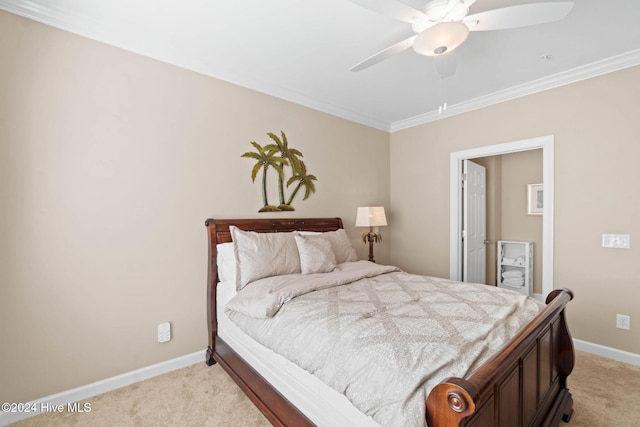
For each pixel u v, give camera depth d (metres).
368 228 3.90
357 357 1.21
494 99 3.14
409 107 3.52
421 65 2.54
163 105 2.29
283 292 1.86
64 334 1.89
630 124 2.41
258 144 2.84
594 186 2.58
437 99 3.28
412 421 0.92
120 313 2.09
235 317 1.97
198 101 2.47
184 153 2.39
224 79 2.61
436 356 1.12
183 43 2.21
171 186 2.33
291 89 3.01
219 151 2.58
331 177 3.49
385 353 1.17
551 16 1.46
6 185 1.71
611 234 2.50
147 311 2.21
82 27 1.93
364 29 2.04
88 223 1.97
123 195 2.11
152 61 2.24
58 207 1.87
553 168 2.79
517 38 2.14
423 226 3.86
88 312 1.97
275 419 1.60
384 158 4.14
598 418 1.75
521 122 2.99
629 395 1.98
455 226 3.53
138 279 2.17
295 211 3.13
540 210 4.11
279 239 2.46
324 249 2.54
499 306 1.67
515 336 1.21
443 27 1.47
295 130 3.14
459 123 3.48
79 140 1.94
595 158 2.57
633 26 2.00
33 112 1.79
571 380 2.17
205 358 2.47
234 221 2.59
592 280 2.59
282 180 3.02
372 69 2.60
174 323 2.33
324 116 3.42
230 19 1.93
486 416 1.01
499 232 4.48
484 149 3.27
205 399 1.95
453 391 0.86
